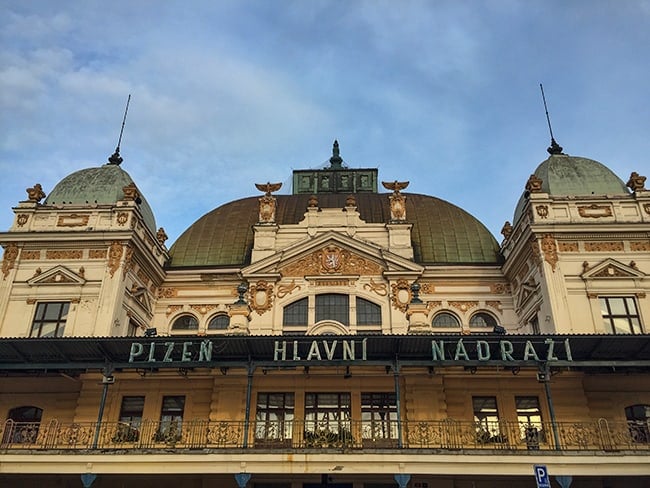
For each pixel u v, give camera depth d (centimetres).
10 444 2506
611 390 2648
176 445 2538
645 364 2266
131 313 3033
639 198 2977
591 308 2744
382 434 2531
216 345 2412
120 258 2947
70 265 2964
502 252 3462
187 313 3303
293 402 2623
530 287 2991
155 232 3584
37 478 2573
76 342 2372
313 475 2506
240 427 2528
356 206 3622
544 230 2884
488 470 2178
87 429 2598
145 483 2577
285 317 3102
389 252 3162
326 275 3162
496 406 2634
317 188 4256
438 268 3288
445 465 2191
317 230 3350
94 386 2708
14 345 2417
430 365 2342
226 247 3566
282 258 3195
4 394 2752
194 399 2689
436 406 2555
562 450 2195
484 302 3253
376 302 3103
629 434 2436
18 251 3009
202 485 2531
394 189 3506
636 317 2739
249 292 3173
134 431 2625
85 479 2236
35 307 2888
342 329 2981
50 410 2720
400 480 2170
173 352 2498
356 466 2200
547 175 3231
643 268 2825
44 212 3130
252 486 2519
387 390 2625
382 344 2386
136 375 2734
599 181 3161
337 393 2644
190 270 3400
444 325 3219
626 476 2331
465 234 3569
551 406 2259
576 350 2442
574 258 2861
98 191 3278
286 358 2506
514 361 2284
